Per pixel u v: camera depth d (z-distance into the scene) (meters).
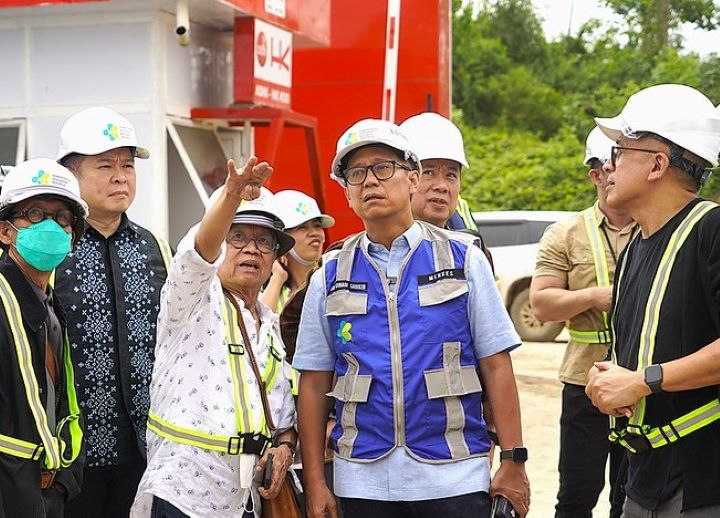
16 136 6.02
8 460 3.55
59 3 5.73
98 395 4.24
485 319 3.67
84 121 4.32
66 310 4.21
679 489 3.25
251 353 3.98
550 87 33.56
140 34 5.87
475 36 35.09
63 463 3.71
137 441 4.30
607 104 29.23
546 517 6.78
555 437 9.06
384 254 3.73
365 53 7.82
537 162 27.22
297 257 5.26
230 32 6.60
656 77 28.77
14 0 5.80
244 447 3.84
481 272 3.69
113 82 5.90
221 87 6.57
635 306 3.40
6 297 3.62
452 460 3.57
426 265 3.67
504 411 3.67
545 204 25.80
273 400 4.05
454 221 4.96
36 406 3.62
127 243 4.44
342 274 3.74
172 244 6.10
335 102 7.84
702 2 30.62
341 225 7.78
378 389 3.60
